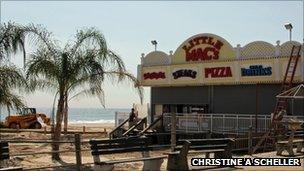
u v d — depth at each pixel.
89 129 61.53
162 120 34.78
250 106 34.56
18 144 29.62
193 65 36.91
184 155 14.17
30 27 19.31
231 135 29.95
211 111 36.69
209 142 15.09
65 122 41.53
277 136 22.88
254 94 34.38
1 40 18.69
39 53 19.86
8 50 18.73
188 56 37.28
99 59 20.20
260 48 33.12
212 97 36.75
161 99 40.00
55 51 20.17
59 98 20.64
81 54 20.25
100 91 20.61
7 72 17.95
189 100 38.16
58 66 20.03
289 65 29.08
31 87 19.66
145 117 36.66
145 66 40.19
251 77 33.47
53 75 20.00
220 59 35.31
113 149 13.90
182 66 37.59
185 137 32.47
